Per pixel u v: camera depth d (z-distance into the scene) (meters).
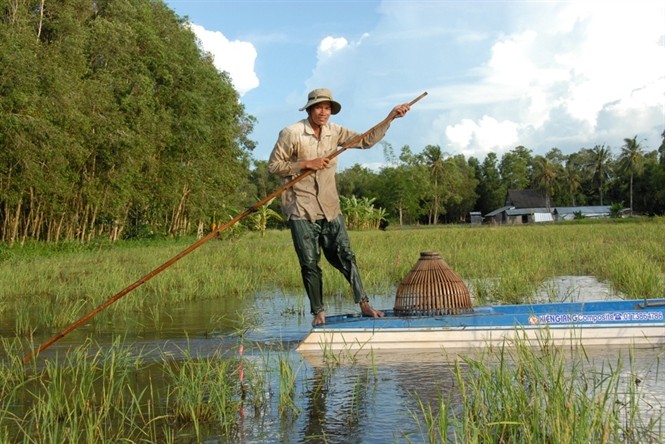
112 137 25.47
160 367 5.71
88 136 24.86
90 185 26.14
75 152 23.34
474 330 6.12
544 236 26.19
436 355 5.93
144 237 32.94
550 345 5.96
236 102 43.00
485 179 101.81
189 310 9.27
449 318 6.17
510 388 3.96
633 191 79.06
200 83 33.94
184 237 35.53
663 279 10.11
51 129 21.12
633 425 3.77
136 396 4.80
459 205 99.12
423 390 4.75
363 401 4.54
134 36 27.48
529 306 6.55
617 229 32.47
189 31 36.03
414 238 26.25
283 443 3.78
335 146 6.50
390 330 6.18
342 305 9.40
